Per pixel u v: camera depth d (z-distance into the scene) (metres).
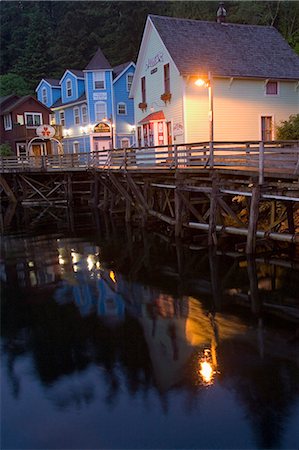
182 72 20.95
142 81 26.11
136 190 19.66
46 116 41.56
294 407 6.04
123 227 21.14
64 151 41.72
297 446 5.36
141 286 11.75
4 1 70.38
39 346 8.31
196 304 10.14
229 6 46.31
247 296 10.50
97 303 10.56
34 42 61.47
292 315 9.23
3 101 42.81
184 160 21.70
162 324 9.05
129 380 6.94
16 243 18.81
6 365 7.61
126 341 8.31
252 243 13.35
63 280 12.75
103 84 37.31
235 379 6.76
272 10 43.97
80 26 58.06
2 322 9.59
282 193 12.11
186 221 16.52
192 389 6.57
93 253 16.08
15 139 40.34
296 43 37.59
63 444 5.61
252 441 5.45
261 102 22.92
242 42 24.53
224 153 22.06
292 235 12.33
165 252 15.35
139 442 5.56
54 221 24.20
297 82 23.66
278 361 7.25
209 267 13.02
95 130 37.00
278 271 12.28
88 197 30.78
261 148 12.37
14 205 32.06
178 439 5.56
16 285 12.45
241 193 13.48
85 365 7.49
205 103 21.70
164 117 23.39
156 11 51.81
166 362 7.40
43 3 69.12
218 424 5.79
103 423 5.94
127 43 53.44
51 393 6.71
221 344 7.98
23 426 5.97
